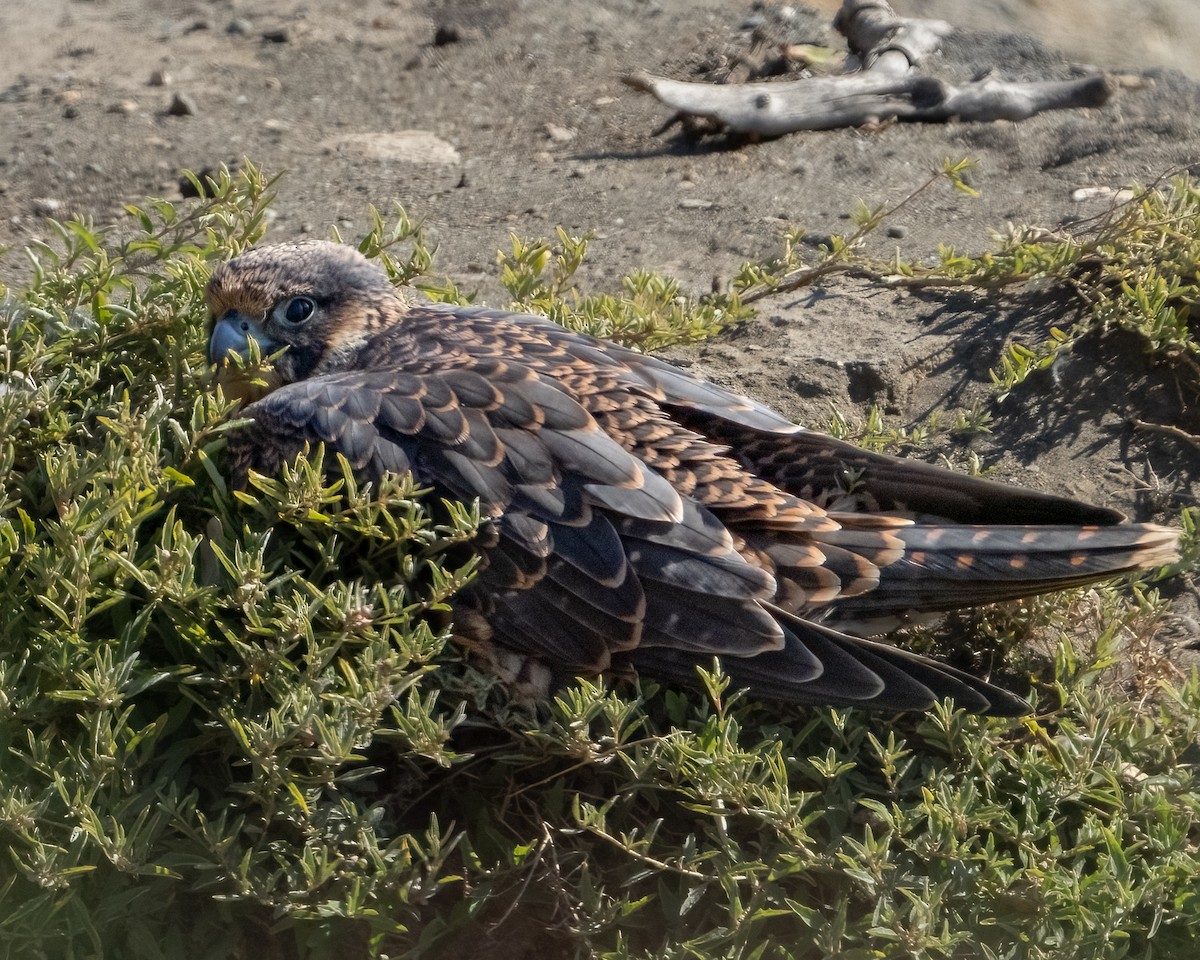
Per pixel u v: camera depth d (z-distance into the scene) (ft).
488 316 28.22
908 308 34.88
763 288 36.04
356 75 53.36
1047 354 32.22
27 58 54.95
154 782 21.57
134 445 23.20
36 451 24.90
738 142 46.85
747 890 21.98
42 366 26.58
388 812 22.70
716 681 21.89
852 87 46.98
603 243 40.24
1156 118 46.29
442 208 42.93
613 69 53.21
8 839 20.71
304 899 20.63
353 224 41.78
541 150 47.32
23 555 22.45
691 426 26.25
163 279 29.35
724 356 33.55
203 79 52.80
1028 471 30.96
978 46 52.21
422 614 23.61
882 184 42.98
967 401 32.53
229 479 25.73
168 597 21.77
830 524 23.86
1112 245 33.86
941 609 24.27
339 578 22.58
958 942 20.34
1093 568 23.32
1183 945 21.31
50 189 43.96
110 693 20.33
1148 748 23.66
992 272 34.30
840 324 34.53
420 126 49.52
